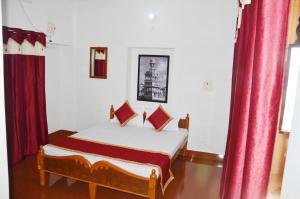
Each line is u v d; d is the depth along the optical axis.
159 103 5.09
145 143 3.70
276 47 0.96
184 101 4.70
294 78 0.97
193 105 4.65
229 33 4.28
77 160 3.02
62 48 5.41
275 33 0.95
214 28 4.36
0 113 1.26
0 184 1.31
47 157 3.21
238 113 1.27
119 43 5.02
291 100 0.99
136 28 4.86
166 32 4.66
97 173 2.95
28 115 4.28
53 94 5.38
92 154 3.14
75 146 3.40
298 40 0.97
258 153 1.02
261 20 0.96
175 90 4.73
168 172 3.22
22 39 3.97
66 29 5.05
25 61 4.09
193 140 4.73
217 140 4.58
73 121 5.61
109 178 2.92
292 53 0.96
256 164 1.02
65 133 5.65
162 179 2.97
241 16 1.62
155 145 3.63
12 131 3.88
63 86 5.56
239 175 1.14
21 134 4.13
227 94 4.42
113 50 5.08
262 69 0.97
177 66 4.66
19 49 3.92
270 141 1.00
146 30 4.80
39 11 4.32
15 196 3.05
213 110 4.54
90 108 5.44
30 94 4.26
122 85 5.12
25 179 3.50
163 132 4.36
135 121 4.72
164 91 5.02
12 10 3.77
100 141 3.69
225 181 1.54
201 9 4.39
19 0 3.88
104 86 5.26
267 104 0.98
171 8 4.57
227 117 4.46
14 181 3.43
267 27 0.96
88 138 3.81
